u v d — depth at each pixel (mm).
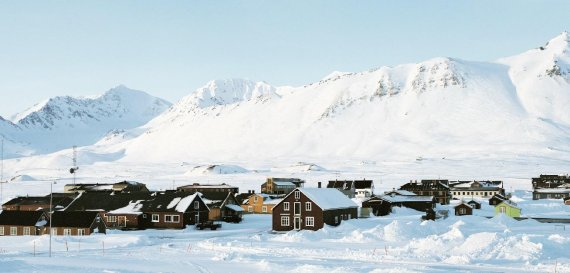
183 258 56625
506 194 168000
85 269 48188
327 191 99062
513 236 57938
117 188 158875
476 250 55000
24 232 92312
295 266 49312
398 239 71250
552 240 57656
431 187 160875
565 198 140875
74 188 164625
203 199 112500
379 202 123062
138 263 52719
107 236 79750
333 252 58906
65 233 89562
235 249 64500
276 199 133875
